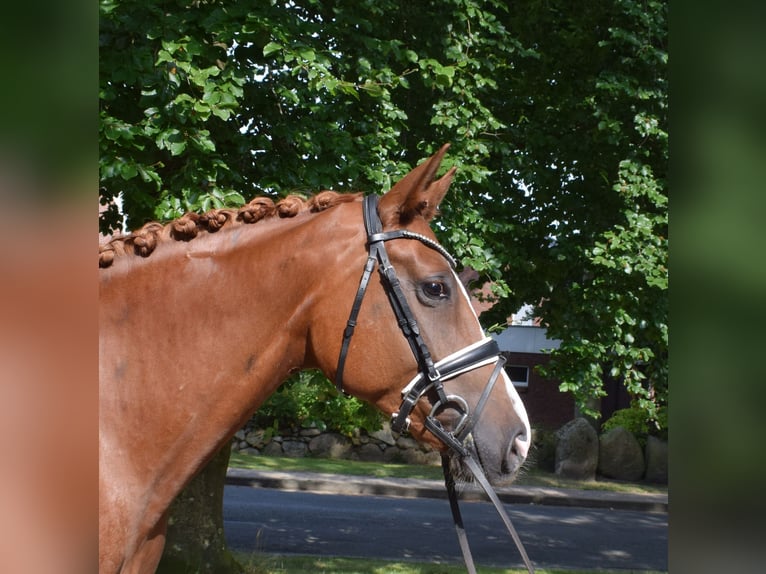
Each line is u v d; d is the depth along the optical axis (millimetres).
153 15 4098
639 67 6070
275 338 2086
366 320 2068
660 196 5711
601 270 6164
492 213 6258
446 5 5715
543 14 6559
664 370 6641
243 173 4852
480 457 2043
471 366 2072
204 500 5797
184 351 2027
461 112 5430
